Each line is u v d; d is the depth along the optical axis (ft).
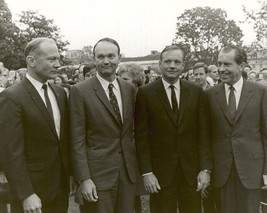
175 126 14.53
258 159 14.65
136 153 14.84
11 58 200.44
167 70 14.40
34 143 12.81
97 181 13.70
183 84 14.84
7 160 12.46
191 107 14.64
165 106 14.53
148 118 14.73
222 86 15.10
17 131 12.51
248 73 34.53
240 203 14.83
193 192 14.75
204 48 234.99
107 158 13.78
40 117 12.79
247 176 14.57
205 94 15.16
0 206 13.89
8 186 13.48
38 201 12.61
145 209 21.84
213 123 14.94
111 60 13.75
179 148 14.55
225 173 14.73
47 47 12.89
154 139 14.69
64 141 13.46
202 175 14.67
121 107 14.14
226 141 14.74
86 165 13.51
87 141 13.92
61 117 13.39
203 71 23.93
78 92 13.78
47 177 12.90
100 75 14.14
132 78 19.76
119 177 13.94
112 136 13.88
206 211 17.57
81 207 17.43
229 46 14.67
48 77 13.00
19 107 12.61
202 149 14.78
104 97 13.89
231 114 14.73
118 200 14.10
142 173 14.60
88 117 13.80
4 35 195.72
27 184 12.50
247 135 14.61
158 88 14.74
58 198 13.25
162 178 14.60
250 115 14.60
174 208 14.78
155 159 14.70
